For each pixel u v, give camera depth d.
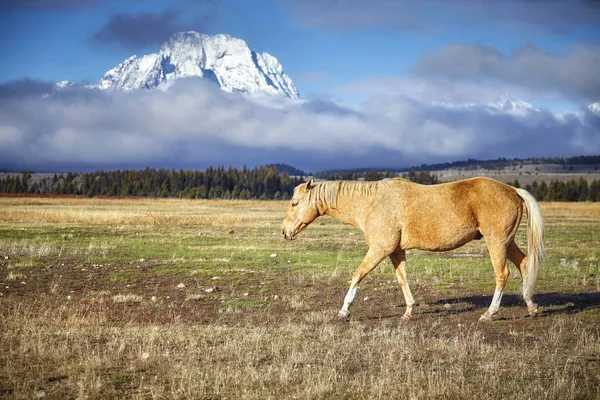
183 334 7.80
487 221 8.97
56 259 16.69
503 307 10.22
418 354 6.98
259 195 127.75
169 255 18.03
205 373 6.07
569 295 11.46
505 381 6.00
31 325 8.13
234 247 20.61
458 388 5.69
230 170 134.62
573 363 6.69
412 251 19.94
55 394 5.37
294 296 11.09
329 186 9.68
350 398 5.46
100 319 8.87
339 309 10.04
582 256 18.44
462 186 9.06
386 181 9.38
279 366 6.39
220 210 52.38
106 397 5.34
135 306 10.19
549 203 80.12
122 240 22.92
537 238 9.06
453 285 12.78
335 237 25.48
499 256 9.00
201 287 12.28
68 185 126.44
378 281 13.30
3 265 15.20
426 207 8.94
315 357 6.81
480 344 7.47
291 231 10.07
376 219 9.12
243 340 7.41
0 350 6.81
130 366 6.29
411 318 9.21
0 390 5.46
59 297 10.94
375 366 6.52
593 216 44.59
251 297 11.17
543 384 5.93
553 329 8.37
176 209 53.72
